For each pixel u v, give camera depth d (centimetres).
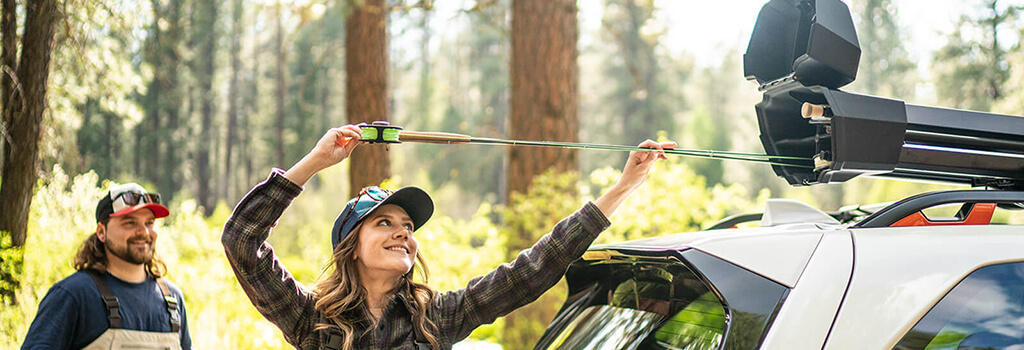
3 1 843
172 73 4275
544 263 266
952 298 203
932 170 262
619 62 5284
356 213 258
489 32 5462
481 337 909
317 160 251
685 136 4912
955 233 216
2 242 773
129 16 1052
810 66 248
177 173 4819
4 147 828
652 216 864
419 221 271
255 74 5800
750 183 4803
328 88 5178
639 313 244
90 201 959
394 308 255
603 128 5297
